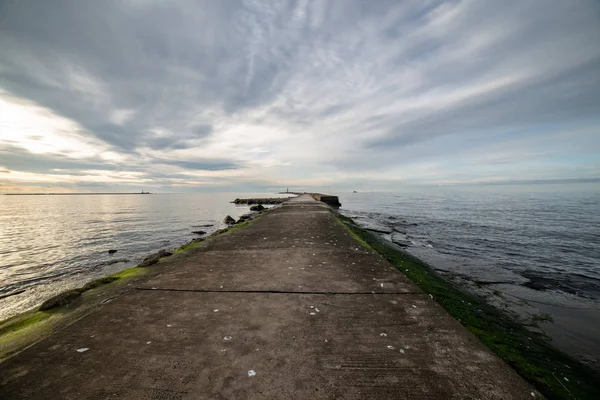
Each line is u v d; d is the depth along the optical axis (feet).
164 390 5.62
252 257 16.87
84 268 31.45
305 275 13.23
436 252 32.89
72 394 5.54
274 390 5.61
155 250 41.57
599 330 13.91
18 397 5.46
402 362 6.60
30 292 23.71
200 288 11.49
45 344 7.36
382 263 15.53
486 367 6.48
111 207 171.22
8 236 55.47
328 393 5.57
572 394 7.40
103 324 8.44
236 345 7.23
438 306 9.83
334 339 7.58
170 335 7.77
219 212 123.54
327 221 35.96
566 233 47.93
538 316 15.61
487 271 24.97
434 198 216.74
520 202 143.95
